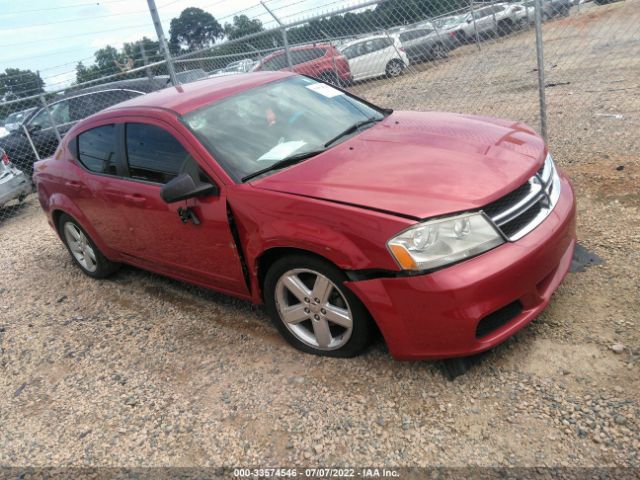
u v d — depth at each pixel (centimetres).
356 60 956
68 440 315
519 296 267
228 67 1243
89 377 372
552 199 300
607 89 802
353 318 293
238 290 359
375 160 316
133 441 302
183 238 368
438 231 258
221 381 334
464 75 983
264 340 364
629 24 979
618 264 345
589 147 562
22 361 411
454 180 281
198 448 286
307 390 306
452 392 278
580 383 263
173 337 396
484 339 266
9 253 678
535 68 1060
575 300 322
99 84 1066
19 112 1141
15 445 321
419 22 720
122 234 434
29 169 1009
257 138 355
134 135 397
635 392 251
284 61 988
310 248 287
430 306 258
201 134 355
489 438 248
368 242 267
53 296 515
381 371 304
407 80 965
